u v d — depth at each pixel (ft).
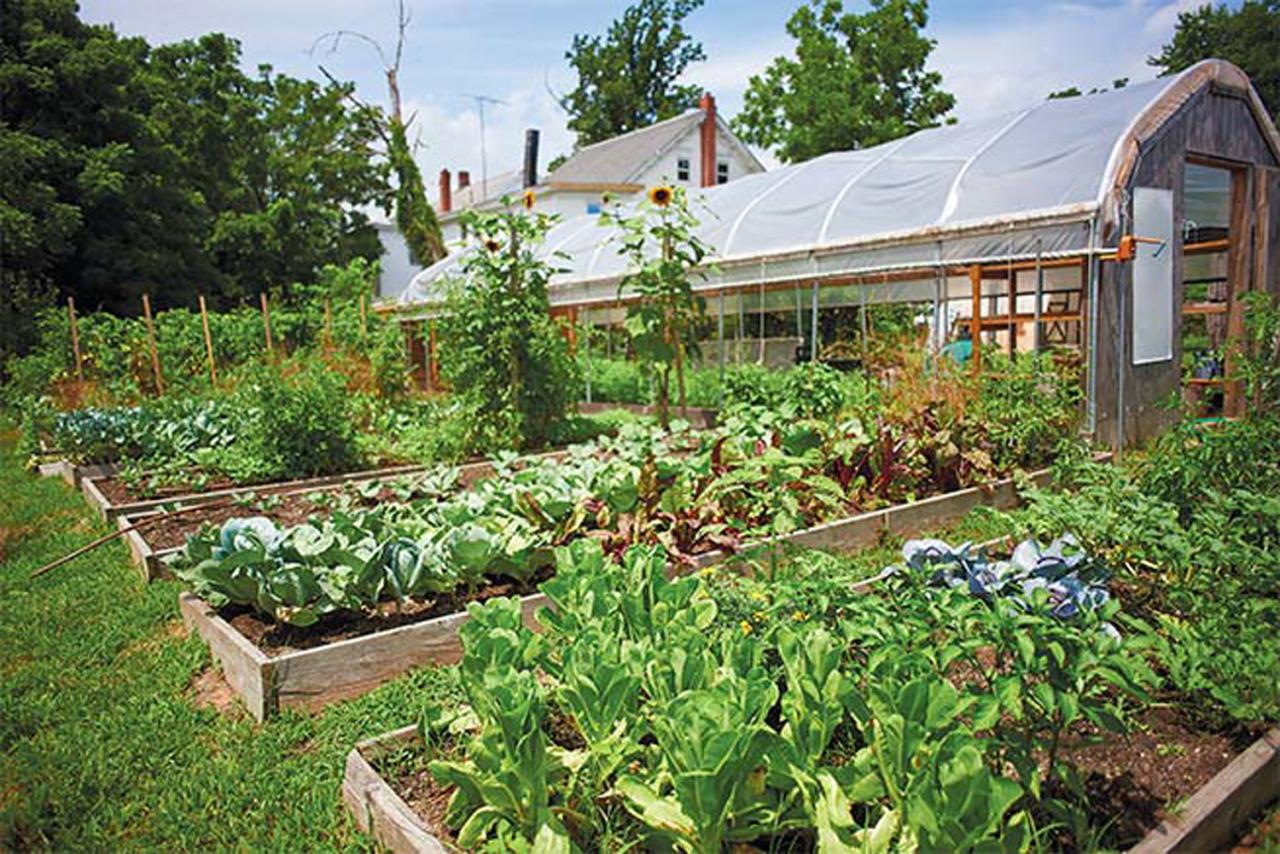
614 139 102.17
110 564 16.10
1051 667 6.71
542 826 6.31
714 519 14.08
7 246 57.52
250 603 12.17
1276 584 8.71
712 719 5.87
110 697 10.68
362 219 106.83
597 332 48.06
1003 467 19.47
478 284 26.21
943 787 5.42
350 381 30.58
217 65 97.25
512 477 15.46
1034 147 28.84
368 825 7.57
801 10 96.68
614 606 8.36
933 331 29.04
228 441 24.45
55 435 26.84
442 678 10.49
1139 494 10.33
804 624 7.75
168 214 73.51
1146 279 26.71
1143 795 7.27
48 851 7.73
